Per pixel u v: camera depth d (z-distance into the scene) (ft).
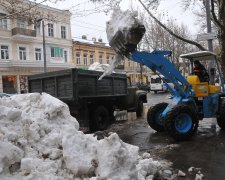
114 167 11.95
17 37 106.11
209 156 20.04
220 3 36.06
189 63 32.76
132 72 179.42
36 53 115.55
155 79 123.44
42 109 15.23
